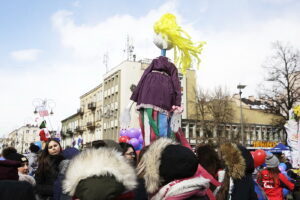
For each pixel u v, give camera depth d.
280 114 33.00
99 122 54.75
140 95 4.61
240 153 4.02
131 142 8.05
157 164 2.66
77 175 2.16
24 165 5.37
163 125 4.42
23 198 2.47
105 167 2.16
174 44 4.90
